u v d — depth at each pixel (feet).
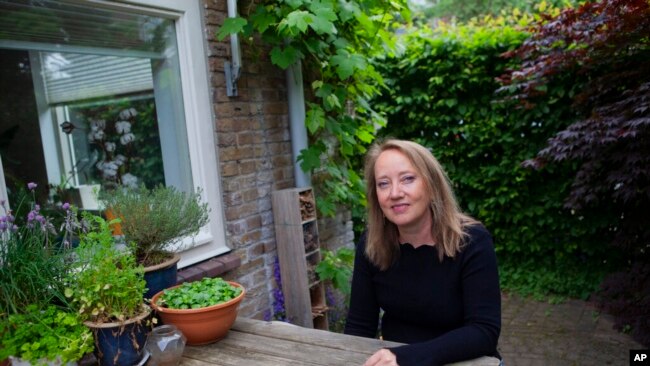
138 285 4.80
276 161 9.75
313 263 9.81
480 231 5.33
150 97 8.34
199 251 8.25
